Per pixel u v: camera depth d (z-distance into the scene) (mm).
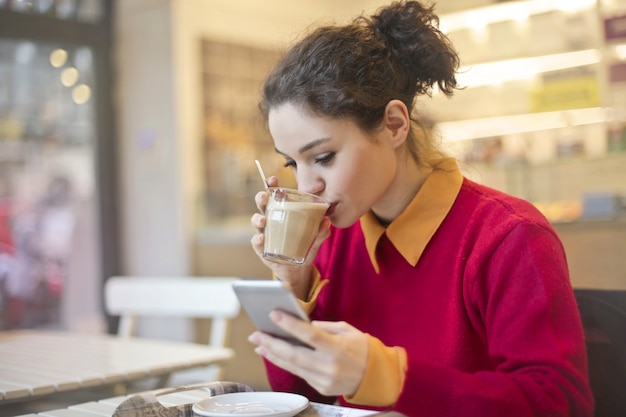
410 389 947
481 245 1156
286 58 1199
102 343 2287
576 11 3619
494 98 3973
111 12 4672
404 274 1283
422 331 1250
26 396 1548
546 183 3316
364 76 1160
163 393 1130
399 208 1297
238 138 4945
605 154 3232
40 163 4523
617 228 2178
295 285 1337
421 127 1322
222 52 4844
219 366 2066
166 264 4555
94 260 4719
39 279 4520
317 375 927
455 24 4008
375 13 1322
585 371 1040
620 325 1330
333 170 1158
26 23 4270
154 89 4613
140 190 4691
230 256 4297
